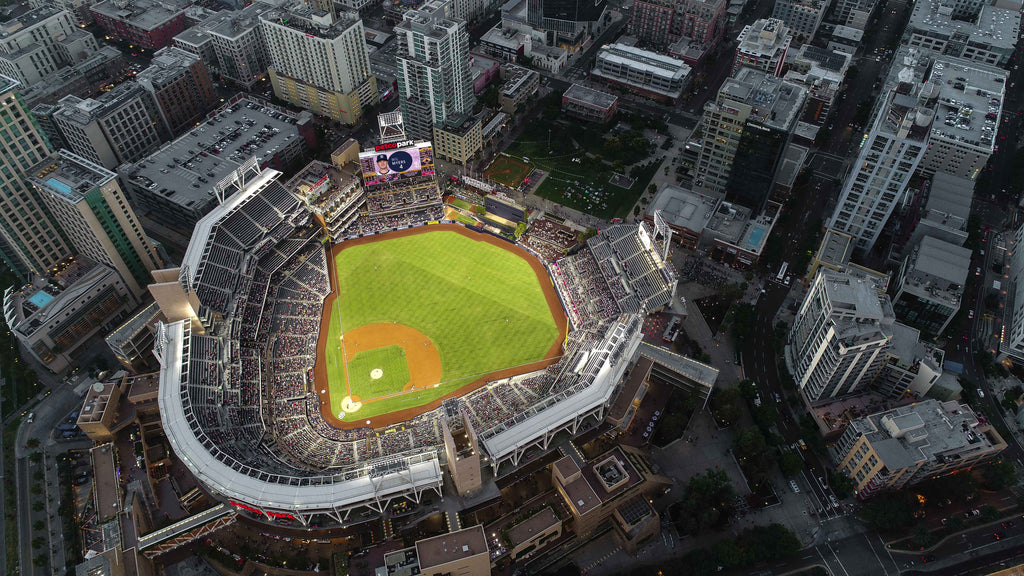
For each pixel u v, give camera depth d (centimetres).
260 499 16262
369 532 17138
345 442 19738
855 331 17900
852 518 18062
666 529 17862
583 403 18162
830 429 19362
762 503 18325
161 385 18525
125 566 16250
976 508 18125
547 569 17138
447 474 17850
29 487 18662
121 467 18738
